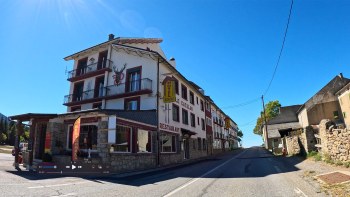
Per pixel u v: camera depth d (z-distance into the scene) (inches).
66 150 696.4
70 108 1181.7
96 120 647.1
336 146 509.0
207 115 1640.0
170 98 928.9
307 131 719.7
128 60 1043.9
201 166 739.4
